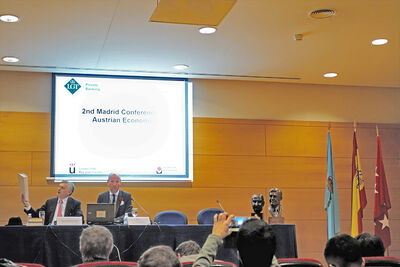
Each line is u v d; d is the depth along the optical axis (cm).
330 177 832
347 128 896
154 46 676
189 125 843
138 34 631
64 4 542
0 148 771
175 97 837
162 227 515
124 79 822
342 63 763
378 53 718
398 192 899
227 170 844
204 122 847
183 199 822
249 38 650
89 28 609
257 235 187
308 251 853
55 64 751
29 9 554
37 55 709
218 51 700
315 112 891
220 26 607
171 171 823
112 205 514
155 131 823
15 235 482
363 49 700
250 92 871
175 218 672
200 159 837
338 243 236
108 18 579
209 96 855
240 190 843
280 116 877
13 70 784
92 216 509
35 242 485
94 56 716
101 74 813
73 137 795
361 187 830
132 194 805
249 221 194
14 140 777
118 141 809
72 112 798
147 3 539
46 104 795
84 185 790
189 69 788
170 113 832
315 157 878
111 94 815
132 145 813
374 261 279
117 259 499
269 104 876
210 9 499
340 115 900
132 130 816
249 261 188
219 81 862
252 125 863
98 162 800
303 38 653
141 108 823
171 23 568
